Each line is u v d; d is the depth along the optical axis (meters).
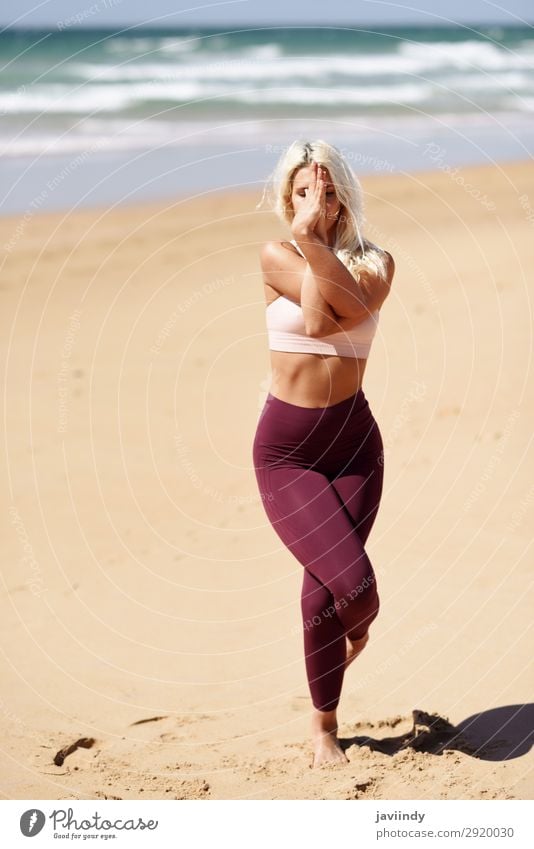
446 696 4.47
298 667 4.93
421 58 54.72
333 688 3.96
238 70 44.03
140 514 7.00
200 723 4.45
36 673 4.98
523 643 4.85
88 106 33.38
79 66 42.97
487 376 8.48
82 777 4.00
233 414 8.88
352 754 4.06
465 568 5.66
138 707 4.61
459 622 5.11
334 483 3.94
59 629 5.46
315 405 3.85
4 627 5.52
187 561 6.25
